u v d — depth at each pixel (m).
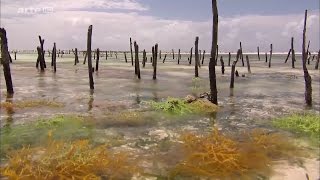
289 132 10.37
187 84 25.14
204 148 7.49
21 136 9.47
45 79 27.11
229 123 11.76
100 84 24.23
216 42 14.55
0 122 11.29
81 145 7.18
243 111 14.14
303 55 15.88
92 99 17.02
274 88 23.20
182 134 9.57
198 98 15.29
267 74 35.78
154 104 14.80
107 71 37.91
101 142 9.02
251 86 24.34
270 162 7.46
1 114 12.67
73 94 18.75
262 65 57.69
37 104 14.73
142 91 20.70
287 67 50.72
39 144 8.67
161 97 18.19
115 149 8.41
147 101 16.06
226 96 19.08
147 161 7.48
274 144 8.64
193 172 6.80
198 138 8.23
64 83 24.42
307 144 8.96
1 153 7.95
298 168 7.14
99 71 37.72
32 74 31.86
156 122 11.62
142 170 6.91
